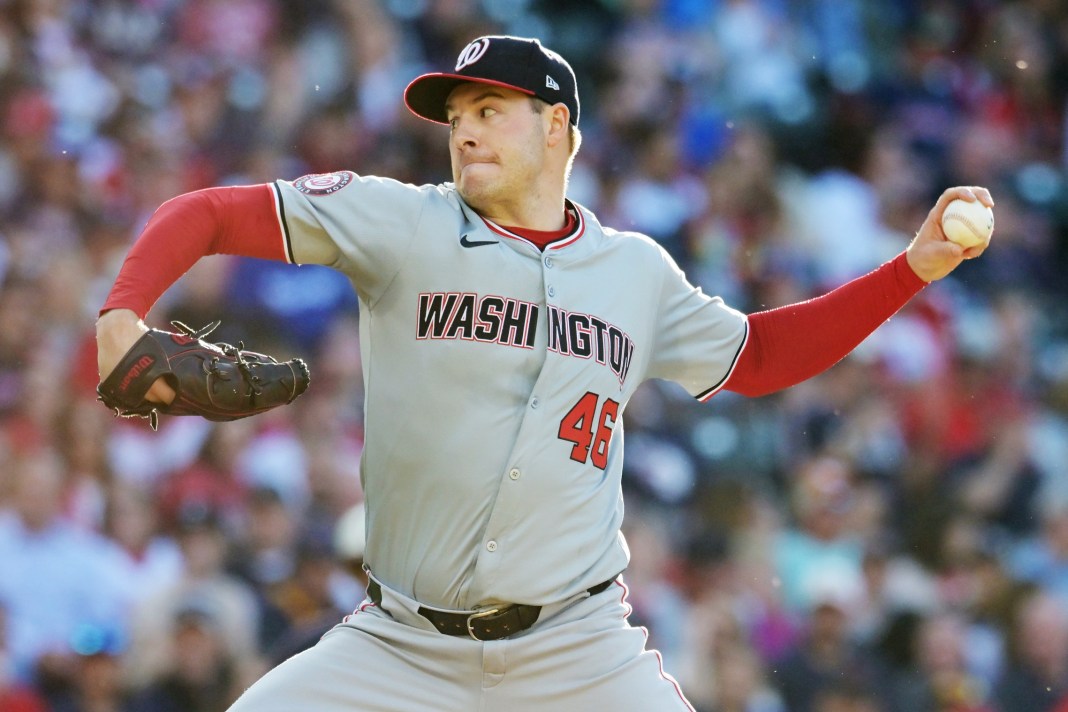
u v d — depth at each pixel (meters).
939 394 40.25
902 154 48.16
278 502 27.89
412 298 11.70
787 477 36.31
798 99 48.03
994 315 44.44
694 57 47.16
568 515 11.76
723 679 29.33
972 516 37.78
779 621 31.73
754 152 45.12
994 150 49.72
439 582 11.67
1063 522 37.22
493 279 11.76
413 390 11.62
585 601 12.05
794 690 29.92
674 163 44.19
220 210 11.19
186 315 33.75
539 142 12.19
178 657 24.77
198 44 41.06
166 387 10.77
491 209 12.22
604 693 11.97
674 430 35.78
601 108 45.62
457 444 11.55
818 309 13.28
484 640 11.75
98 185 36.94
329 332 35.12
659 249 12.88
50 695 26.20
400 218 11.70
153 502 29.84
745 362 13.25
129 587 28.36
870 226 45.41
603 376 11.95
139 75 39.91
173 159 38.53
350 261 11.65
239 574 26.72
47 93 37.88
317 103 40.78
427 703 11.82
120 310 10.62
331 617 20.94
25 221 35.50
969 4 52.53
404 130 41.56
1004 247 47.12
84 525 28.78
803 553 34.06
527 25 46.66
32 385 30.75
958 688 31.09
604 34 47.31
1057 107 52.31
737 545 33.16
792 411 37.56
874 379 39.56
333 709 11.71
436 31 44.84
